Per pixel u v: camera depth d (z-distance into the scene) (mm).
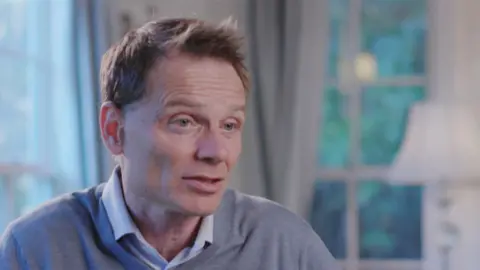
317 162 3691
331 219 3699
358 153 3697
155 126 895
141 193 929
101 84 992
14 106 2812
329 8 3711
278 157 3471
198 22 937
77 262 1020
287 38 3506
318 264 1093
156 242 996
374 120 3695
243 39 935
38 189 2889
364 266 3670
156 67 900
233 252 1046
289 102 3482
